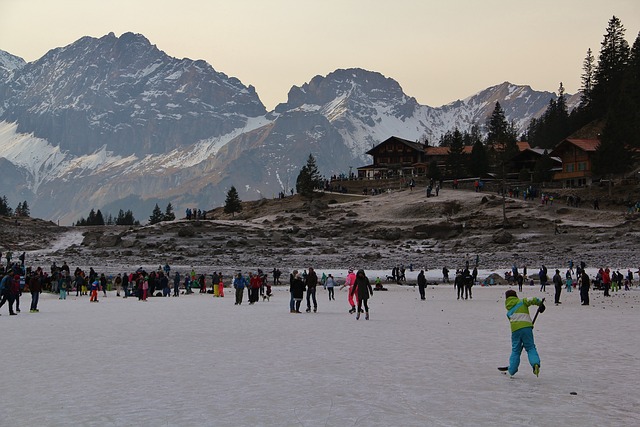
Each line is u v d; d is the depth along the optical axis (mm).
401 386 17875
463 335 28797
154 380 18719
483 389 17516
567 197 139875
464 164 187875
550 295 58688
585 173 156250
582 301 46750
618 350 24156
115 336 28625
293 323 34281
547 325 32594
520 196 153125
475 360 22062
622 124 147625
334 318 37219
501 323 33938
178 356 22938
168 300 56031
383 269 92688
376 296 57812
